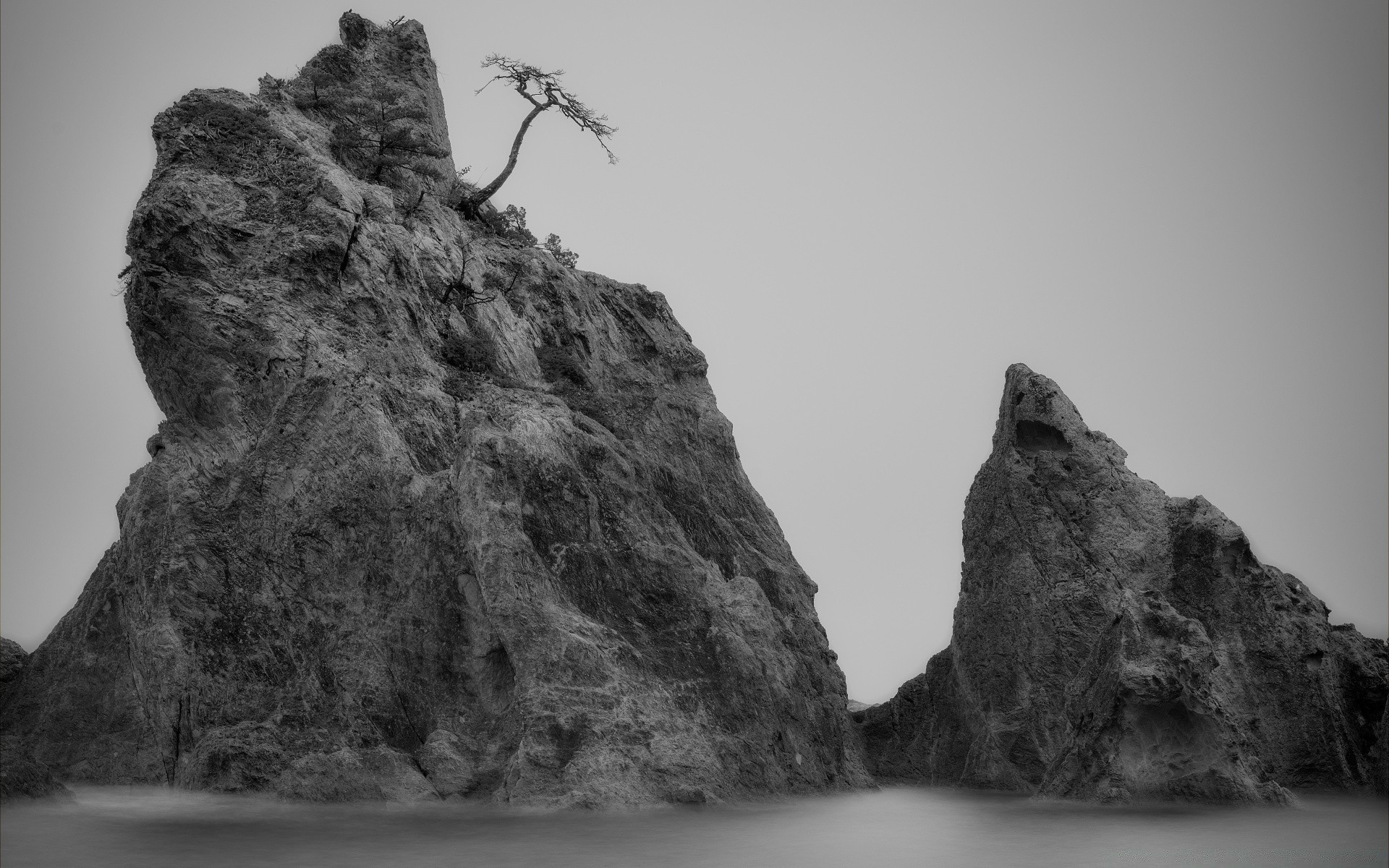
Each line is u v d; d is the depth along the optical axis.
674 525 49.19
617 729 39.00
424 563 42.31
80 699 46.25
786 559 60.19
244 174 49.78
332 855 29.30
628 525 45.38
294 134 52.69
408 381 47.34
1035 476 57.69
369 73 59.75
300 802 37.34
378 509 43.41
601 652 40.56
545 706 38.53
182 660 41.03
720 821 36.50
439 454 46.03
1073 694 46.81
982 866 29.77
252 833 32.25
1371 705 53.53
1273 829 36.97
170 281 45.91
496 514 41.12
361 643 41.88
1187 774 42.12
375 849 30.14
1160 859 31.09
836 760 52.09
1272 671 52.09
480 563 40.50
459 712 40.97
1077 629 54.06
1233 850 32.84
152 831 32.38
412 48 61.50
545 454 44.06
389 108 58.47
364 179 55.09
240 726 39.84
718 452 60.81
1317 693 51.59
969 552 59.97
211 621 41.94
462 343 50.62
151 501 44.44
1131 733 43.06
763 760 43.28
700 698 42.81
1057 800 44.19
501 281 56.91
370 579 42.72
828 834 34.75
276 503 43.75
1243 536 54.28
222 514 43.78
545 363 55.53
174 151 49.19
